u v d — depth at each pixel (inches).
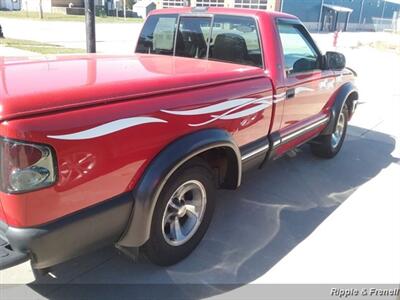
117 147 92.9
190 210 126.6
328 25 2187.5
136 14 2397.9
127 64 130.6
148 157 102.0
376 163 227.0
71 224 88.3
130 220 102.5
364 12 2479.1
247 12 153.5
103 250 129.3
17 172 78.9
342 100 209.8
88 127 86.2
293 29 167.2
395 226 154.9
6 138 77.5
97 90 90.8
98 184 92.0
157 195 104.0
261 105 141.5
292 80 159.9
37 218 83.7
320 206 169.2
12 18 1585.9
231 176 137.7
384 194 184.2
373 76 582.2
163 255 119.0
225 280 119.0
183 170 114.7
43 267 91.0
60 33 972.6
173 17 176.1
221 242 137.8
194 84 113.8
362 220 158.7
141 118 96.8
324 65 189.3
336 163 223.1
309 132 189.6
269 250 135.1
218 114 120.6
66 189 86.0
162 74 114.9
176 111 106.0
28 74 102.7
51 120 80.9
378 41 1392.7
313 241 141.9
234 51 159.5
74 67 117.3
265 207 165.3
